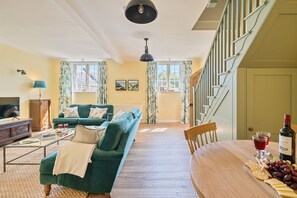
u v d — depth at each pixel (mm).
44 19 3062
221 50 2479
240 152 1311
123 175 2502
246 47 1850
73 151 1977
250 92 2055
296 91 2066
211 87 2885
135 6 1802
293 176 827
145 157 3197
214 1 2373
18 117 4605
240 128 2055
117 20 3154
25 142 2826
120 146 2010
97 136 2133
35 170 2643
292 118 2068
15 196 1994
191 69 6609
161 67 6805
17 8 2670
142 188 2168
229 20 2250
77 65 6754
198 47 4977
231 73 2172
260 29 1633
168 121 6809
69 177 1986
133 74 6758
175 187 2189
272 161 1002
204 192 796
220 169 1030
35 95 5613
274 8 1476
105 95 6641
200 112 3625
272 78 2061
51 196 1998
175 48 5070
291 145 1018
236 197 758
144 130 5480
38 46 4758
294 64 2008
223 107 2395
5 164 2629
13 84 4750
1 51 4398
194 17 3033
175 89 6805
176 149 3650
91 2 2547
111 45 4688
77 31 3650
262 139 1179
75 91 6719
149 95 6668
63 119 4848
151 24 3344
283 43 1757
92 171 1973
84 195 2021
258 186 845
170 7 2682
